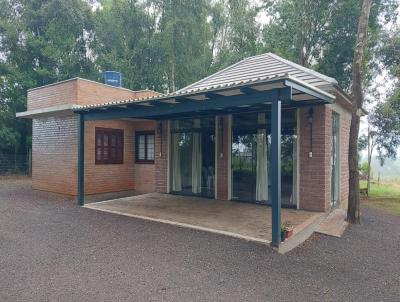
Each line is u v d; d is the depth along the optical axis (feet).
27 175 62.44
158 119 35.06
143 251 16.43
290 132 27.07
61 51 66.18
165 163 35.35
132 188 41.29
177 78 72.38
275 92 17.56
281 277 13.73
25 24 65.31
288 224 18.71
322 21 56.85
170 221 22.35
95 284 12.53
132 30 70.33
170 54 69.00
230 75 31.27
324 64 57.88
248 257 15.80
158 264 14.71
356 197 24.97
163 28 69.92
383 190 54.08
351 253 17.51
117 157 39.37
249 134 29.07
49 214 25.29
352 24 53.57
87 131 35.53
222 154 30.63
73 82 34.14
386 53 49.29
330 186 27.45
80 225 21.68
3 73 62.95
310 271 14.57
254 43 71.26
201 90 18.71
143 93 41.68
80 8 69.92
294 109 26.68
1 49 65.51
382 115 48.80
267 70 28.68
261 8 68.39
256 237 18.54
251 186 29.07
